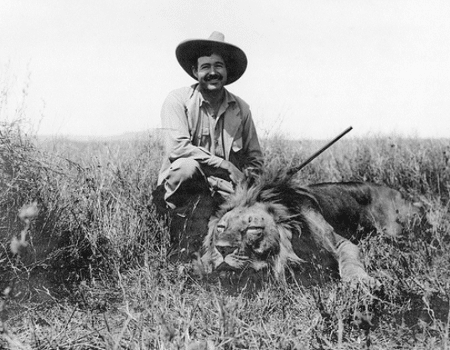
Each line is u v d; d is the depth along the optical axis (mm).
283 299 3912
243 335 3213
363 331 3371
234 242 4293
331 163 8484
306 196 4871
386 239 5129
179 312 3393
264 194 4625
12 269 4043
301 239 4781
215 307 3588
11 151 4434
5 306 3760
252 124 5773
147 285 3975
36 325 3570
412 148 9125
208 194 5227
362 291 3697
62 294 4191
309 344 3191
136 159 6504
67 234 4668
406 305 3668
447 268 4293
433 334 3373
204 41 5348
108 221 5059
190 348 2854
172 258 5051
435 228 4988
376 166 8211
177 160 5203
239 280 4262
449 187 7055
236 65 5668
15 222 4184
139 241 5051
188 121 5441
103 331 3441
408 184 7719
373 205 5758
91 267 4605
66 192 5016
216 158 5219
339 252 4641
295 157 8039
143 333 3160
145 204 5512
